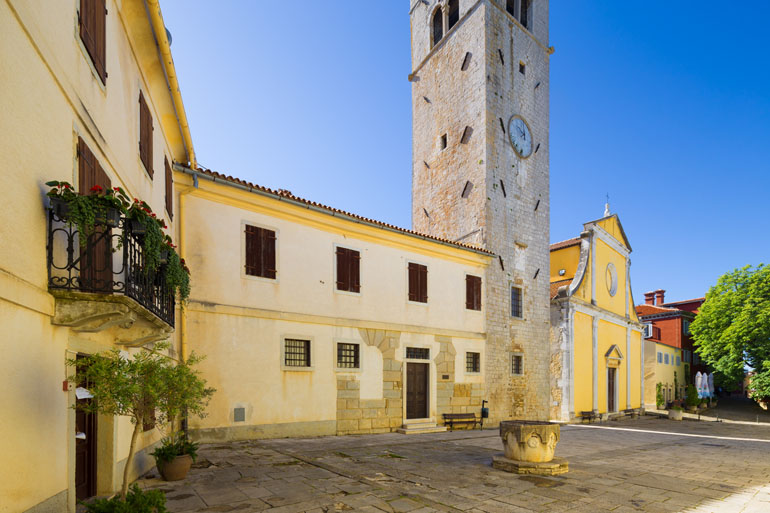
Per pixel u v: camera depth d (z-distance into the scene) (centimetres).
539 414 2033
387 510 629
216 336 1126
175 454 743
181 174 1105
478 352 1816
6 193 374
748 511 675
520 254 2103
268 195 1223
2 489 365
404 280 1586
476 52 2130
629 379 2905
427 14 2527
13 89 386
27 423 404
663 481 865
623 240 3023
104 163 607
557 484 806
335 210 1384
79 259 453
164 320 634
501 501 693
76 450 566
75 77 511
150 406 514
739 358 3306
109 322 488
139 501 470
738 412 3512
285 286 1270
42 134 433
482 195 2011
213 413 1098
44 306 430
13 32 386
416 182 2473
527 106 2266
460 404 1706
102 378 477
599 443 1430
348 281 1421
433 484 782
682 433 1950
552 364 2341
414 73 2566
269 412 1191
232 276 1173
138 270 538
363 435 1361
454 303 1753
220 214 1175
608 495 744
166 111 959
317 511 612
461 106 2192
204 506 615
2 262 367
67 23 491
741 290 3444
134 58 760
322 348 1323
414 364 1593
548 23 2470
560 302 2356
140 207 547
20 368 393
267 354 1207
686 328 4288
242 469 827
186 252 1112
